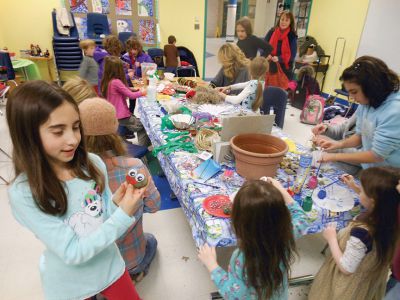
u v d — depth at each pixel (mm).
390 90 1382
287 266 1010
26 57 5258
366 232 1042
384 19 4535
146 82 3416
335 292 1190
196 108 2451
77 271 959
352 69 1398
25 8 5211
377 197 1040
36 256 1825
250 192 913
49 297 994
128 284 1154
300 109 4930
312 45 5625
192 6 5984
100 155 1230
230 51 2924
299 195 1343
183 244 1962
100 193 955
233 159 1581
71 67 5254
